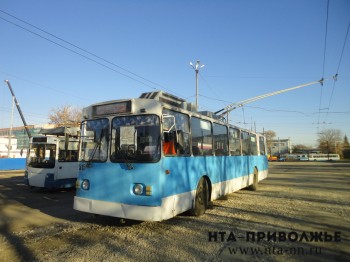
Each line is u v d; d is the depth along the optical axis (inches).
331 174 1030.4
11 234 265.4
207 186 360.2
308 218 328.5
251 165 568.1
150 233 266.5
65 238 252.7
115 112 285.4
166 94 319.9
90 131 299.3
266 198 475.5
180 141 283.7
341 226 294.4
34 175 571.8
